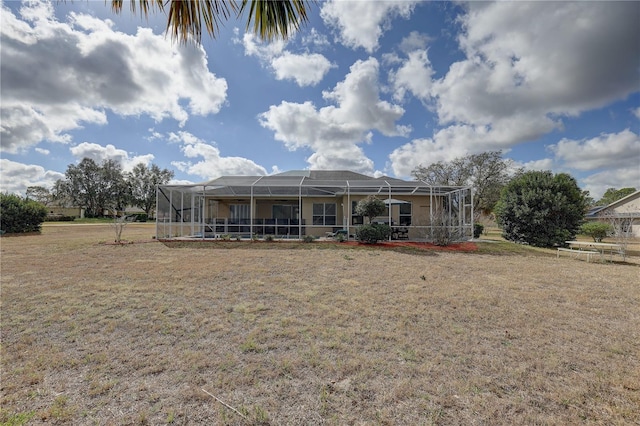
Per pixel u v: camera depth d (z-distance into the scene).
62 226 30.31
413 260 9.84
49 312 4.70
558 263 9.82
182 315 4.62
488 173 27.98
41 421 2.24
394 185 15.46
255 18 1.96
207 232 17.56
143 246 12.80
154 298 5.49
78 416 2.30
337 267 8.52
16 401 2.48
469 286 6.49
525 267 8.92
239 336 3.86
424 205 17.22
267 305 5.12
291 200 19.16
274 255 10.62
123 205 60.88
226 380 2.82
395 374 2.94
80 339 3.75
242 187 15.98
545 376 2.92
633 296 5.80
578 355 3.37
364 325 4.24
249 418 2.29
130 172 61.53
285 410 2.39
